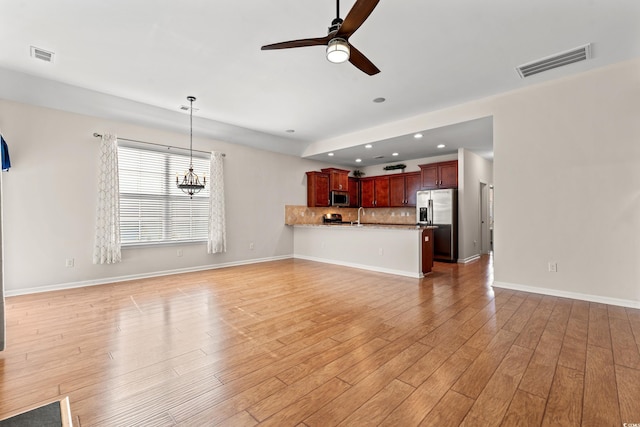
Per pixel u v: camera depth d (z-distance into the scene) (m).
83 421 1.48
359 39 2.76
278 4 2.29
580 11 2.39
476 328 2.65
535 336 2.47
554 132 3.63
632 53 3.04
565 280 3.58
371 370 1.96
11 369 1.98
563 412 1.53
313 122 5.27
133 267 4.70
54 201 3.99
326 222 7.89
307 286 4.25
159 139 4.97
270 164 6.66
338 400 1.65
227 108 4.55
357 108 4.57
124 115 4.43
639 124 3.13
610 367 1.96
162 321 2.87
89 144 4.27
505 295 3.70
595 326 2.66
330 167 8.10
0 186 2.29
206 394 1.71
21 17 2.42
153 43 2.81
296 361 2.09
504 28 2.61
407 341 2.40
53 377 1.89
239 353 2.22
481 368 1.97
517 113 3.89
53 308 3.25
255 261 6.35
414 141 5.67
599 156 3.35
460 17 2.46
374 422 1.47
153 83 3.67
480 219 7.29
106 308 3.26
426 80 3.62
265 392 1.73
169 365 2.04
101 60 3.12
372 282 4.49
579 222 3.48
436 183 6.76
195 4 2.28
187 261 5.32
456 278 4.75
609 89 3.28
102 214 4.30
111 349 2.28
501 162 4.03
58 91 3.73
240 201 6.09
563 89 3.56
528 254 3.84
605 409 1.55
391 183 7.90
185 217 5.32
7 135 3.66
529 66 3.30
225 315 3.04
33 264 3.85
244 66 3.26
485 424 1.45
